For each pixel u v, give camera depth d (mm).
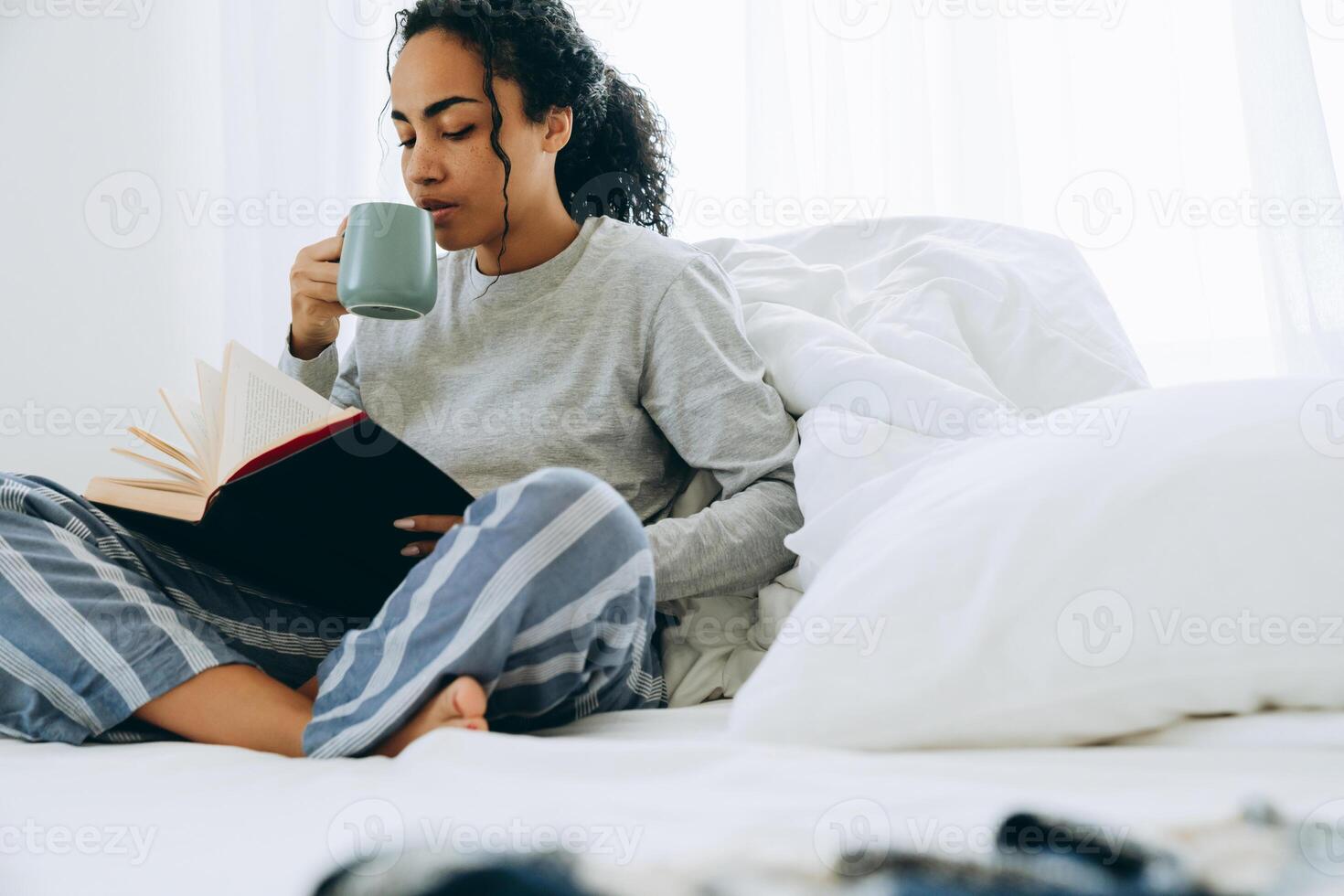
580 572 820
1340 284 1841
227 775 715
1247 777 581
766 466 1196
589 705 953
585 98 1418
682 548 1108
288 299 2254
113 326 2320
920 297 1375
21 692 877
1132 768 614
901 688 702
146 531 1017
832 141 2146
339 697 833
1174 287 1987
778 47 2162
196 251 2352
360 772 717
